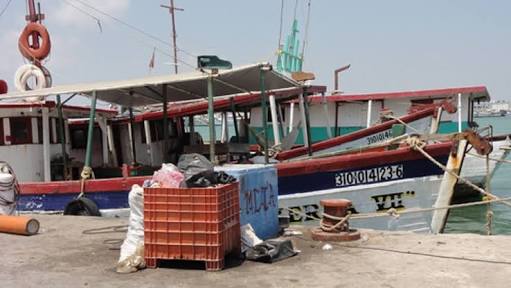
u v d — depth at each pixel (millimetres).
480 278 5168
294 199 9789
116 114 14594
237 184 6160
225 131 18500
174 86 11891
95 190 10383
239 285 5109
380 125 16281
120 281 5316
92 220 9203
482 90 19812
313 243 6832
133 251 5879
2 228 7984
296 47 15266
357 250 6410
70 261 6180
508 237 6934
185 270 5648
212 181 5844
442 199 9797
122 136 14320
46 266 5969
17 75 13391
